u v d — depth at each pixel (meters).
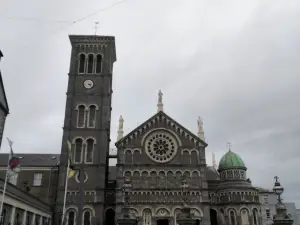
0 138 41.00
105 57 73.25
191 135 66.69
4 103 42.19
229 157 80.69
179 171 64.06
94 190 61.72
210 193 69.38
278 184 30.19
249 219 65.69
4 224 38.16
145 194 61.94
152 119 67.75
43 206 55.47
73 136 65.81
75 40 74.19
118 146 65.44
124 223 36.47
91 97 69.38
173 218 60.50
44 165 72.75
